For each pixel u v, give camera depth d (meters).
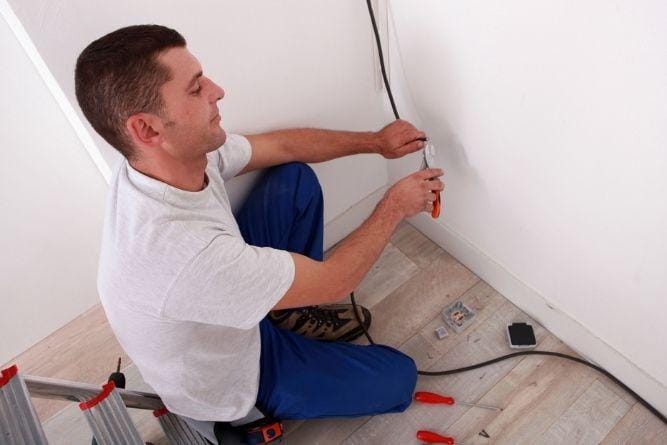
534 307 1.30
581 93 0.79
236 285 0.76
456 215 1.35
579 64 0.76
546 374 1.23
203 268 0.73
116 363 1.39
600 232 0.95
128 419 0.83
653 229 0.84
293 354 1.10
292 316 1.25
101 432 0.80
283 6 0.96
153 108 0.68
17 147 1.06
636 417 1.13
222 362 0.94
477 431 1.16
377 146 1.13
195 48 0.90
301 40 1.03
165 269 0.73
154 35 0.68
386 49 1.17
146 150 0.72
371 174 1.48
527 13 0.78
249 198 1.18
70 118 0.96
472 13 0.87
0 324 1.33
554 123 0.87
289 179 1.13
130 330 0.81
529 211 1.08
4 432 0.65
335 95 1.19
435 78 1.07
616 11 0.66
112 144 0.74
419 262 1.49
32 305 1.36
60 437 1.26
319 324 1.28
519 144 0.98
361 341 1.35
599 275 1.03
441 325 1.35
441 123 1.15
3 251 1.21
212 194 0.85
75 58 0.79
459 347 1.30
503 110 0.95
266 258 0.80
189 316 0.77
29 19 0.72
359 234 0.97
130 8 0.80
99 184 1.23
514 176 1.05
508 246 1.24
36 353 1.42
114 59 0.65
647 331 1.02
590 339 1.18
